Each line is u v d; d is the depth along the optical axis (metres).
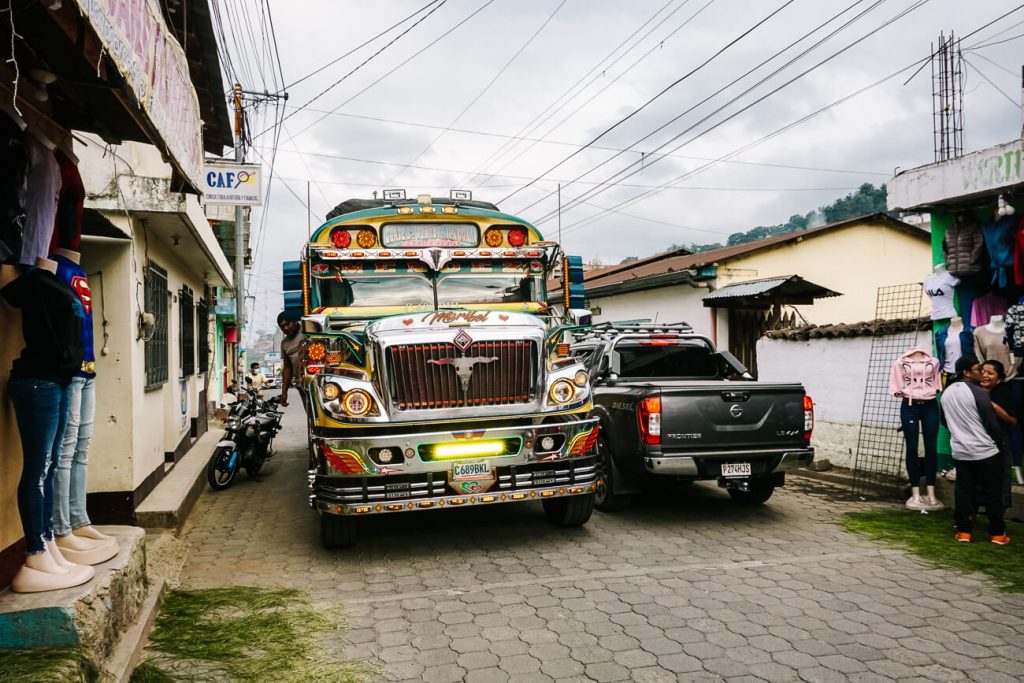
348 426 5.57
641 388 6.86
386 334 5.71
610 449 7.28
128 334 6.57
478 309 7.36
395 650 4.03
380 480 5.62
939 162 7.39
